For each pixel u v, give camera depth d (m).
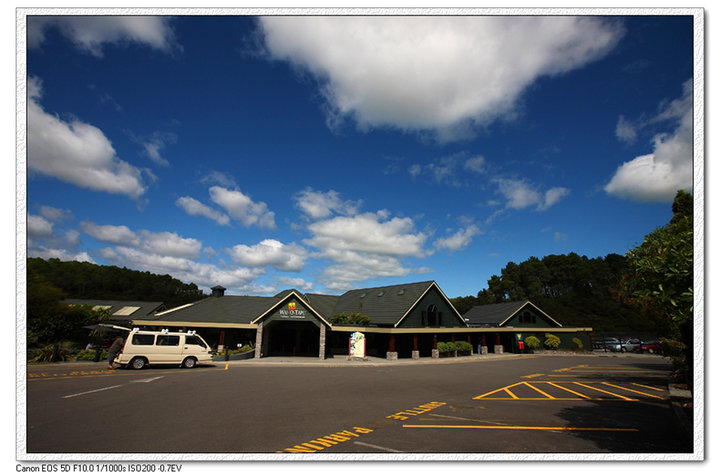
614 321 60.75
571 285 76.19
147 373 15.98
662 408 10.40
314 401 10.61
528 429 7.96
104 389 11.79
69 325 24.02
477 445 6.78
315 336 28.95
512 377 17.47
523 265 81.19
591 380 16.56
